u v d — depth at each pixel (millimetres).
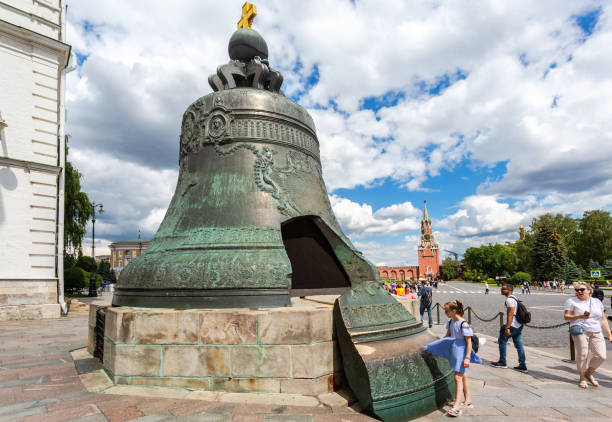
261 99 5875
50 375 4574
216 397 3758
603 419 3738
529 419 3707
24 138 13328
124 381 4090
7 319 12062
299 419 3322
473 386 4965
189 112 6273
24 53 13680
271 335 3939
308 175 5957
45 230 13281
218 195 5402
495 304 22953
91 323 5801
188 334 4039
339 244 5723
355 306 4168
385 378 3594
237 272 4406
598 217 52062
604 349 4992
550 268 53312
